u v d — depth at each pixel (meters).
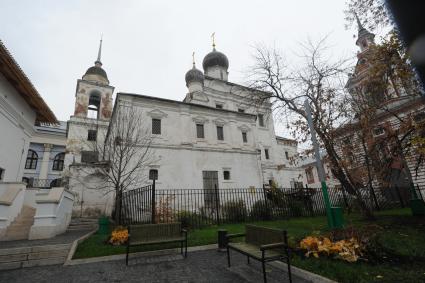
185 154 21.39
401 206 17.42
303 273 4.71
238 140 25.30
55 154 39.12
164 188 19.31
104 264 6.05
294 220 13.21
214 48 37.91
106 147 22.14
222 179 22.48
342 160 11.49
